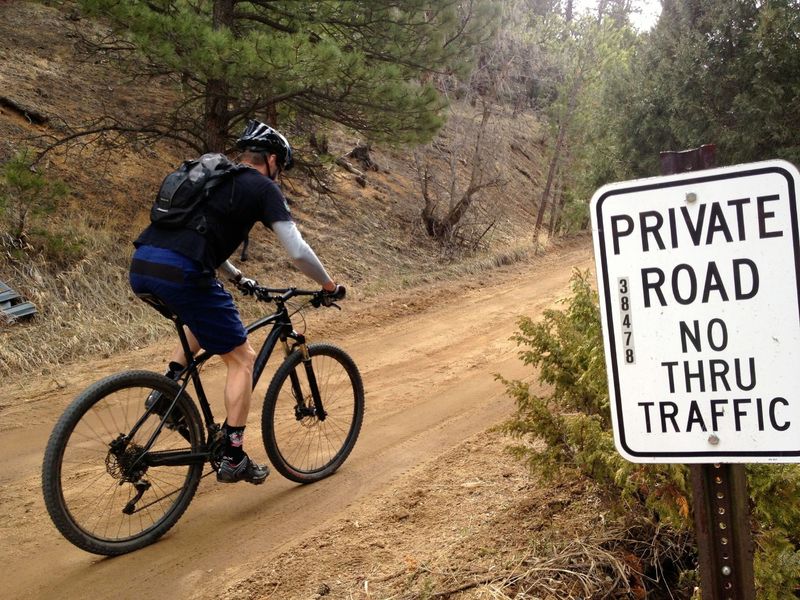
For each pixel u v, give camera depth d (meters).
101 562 3.20
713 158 1.58
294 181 12.59
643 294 1.65
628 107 10.10
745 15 8.45
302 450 4.31
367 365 6.62
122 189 9.85
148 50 6.95
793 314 1.55
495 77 14.72
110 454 3.29
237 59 6.92
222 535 3.42
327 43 7.40
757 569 2.38
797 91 8.02
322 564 3.10
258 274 9.52
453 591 2.75
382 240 12.52
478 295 10.41
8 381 5.93
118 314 7.43
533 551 2.95
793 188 1.52
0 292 6.89
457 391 5.75
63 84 11.34
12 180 7.44
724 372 1.60
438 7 8.73
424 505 3.62
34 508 3.72
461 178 16.78
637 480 2.84
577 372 3.34
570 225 17.70
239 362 3.53
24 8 13.07
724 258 1.58
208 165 3.24
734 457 1.60
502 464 4.06
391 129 8.88
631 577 2.79
